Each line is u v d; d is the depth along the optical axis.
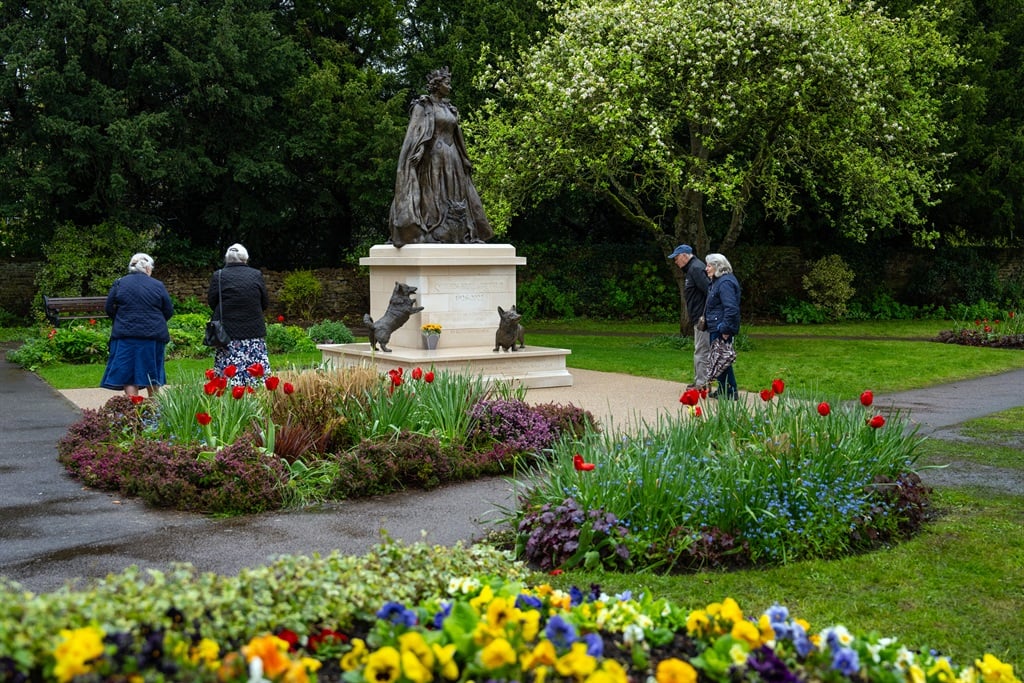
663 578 4.92
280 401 7.90
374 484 6.99
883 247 30.94
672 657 3.12
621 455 6.11
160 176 24.22
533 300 29.30
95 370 15.28
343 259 29.95
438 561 4.04
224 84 25.83
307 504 6.69
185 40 25.55
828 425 6.43
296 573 3.50
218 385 7.47
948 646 4.11
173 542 5.66
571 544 5.16
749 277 29.91
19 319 26.31
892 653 3.10
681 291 20.86
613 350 18.95
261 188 27.64
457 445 7.75
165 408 7.74
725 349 10.95
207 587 3.14
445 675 2.80
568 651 2.90
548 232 30.03
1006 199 27.89
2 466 7.96
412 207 13.67
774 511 5.50
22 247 26.80
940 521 6.17
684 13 17.39
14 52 23.36
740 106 18.28
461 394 8.17
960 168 27.72
